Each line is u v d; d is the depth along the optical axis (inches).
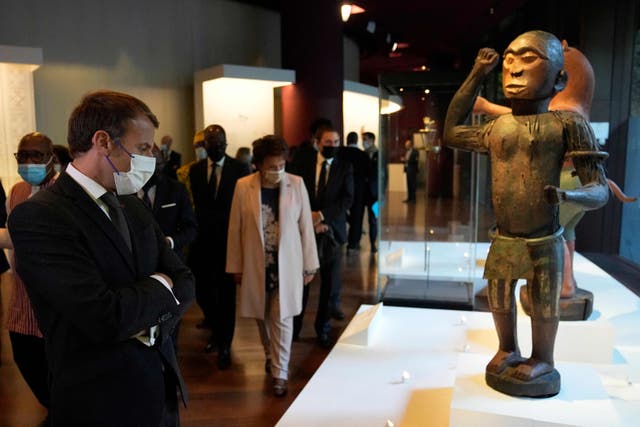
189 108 345.7
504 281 84.3
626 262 214.7
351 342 119.8
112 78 307.9
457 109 91.3
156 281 56.1
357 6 357.4
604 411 76.6
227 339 136.4
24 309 96.0
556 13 295.9
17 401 119.9
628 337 117.3
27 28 274.8
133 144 54.6
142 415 55.8
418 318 137.5
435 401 93.7
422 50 571.8
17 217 50.4
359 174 257.0
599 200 75.7
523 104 82.8
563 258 83.2
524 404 78.0
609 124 225.9
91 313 49.7
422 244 179.6
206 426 106.9
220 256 140.7
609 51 221.9
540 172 81.2
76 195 53.2
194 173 147.9
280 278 116.4
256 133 324.8
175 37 335.0
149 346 57.9
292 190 119.7
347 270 232.8
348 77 531.2
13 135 253.0
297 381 127.4
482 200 229.8
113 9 305.1
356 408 91.4
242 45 377.7
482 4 344.2
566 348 107.8
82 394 53.2
